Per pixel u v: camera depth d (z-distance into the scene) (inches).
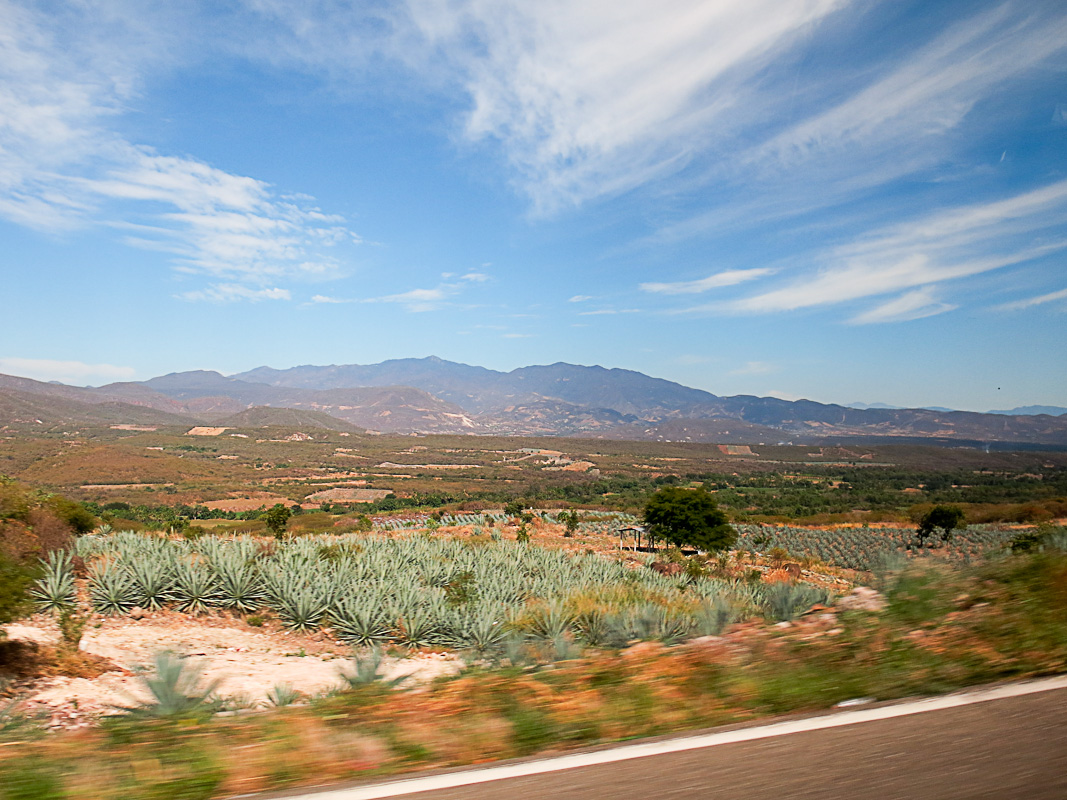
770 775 113.3
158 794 122.0
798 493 5492.1
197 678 211.2
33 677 379.6
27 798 121.0
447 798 112.4
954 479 6806.1
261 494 5497.1
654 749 131.3
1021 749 118.9
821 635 224.5
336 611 666.2
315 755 141.4
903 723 136.8
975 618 219.6
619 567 1160.8
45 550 740.7
